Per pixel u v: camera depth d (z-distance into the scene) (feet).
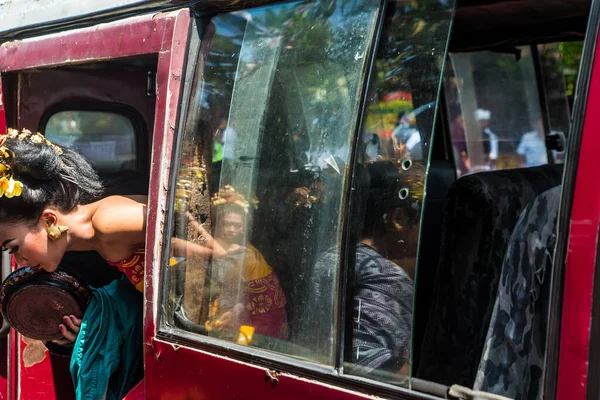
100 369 7.88
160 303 6.81
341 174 5.80
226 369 6.23
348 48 5.93
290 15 6.39
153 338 6.84
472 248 6.30
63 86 9.11
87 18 7.69
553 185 6.91
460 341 6.31
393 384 5.42
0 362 9.46
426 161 5.40
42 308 7.99
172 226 6.77
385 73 5.73
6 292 8.09
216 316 6.53
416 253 5.39
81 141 9.42
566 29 9.72
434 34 5.54
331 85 5.98
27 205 7.41
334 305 5.72
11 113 8.70
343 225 5.72
